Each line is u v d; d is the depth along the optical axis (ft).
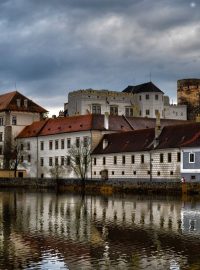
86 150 454.81
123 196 326.24
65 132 491.31
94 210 226.17
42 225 174.91
